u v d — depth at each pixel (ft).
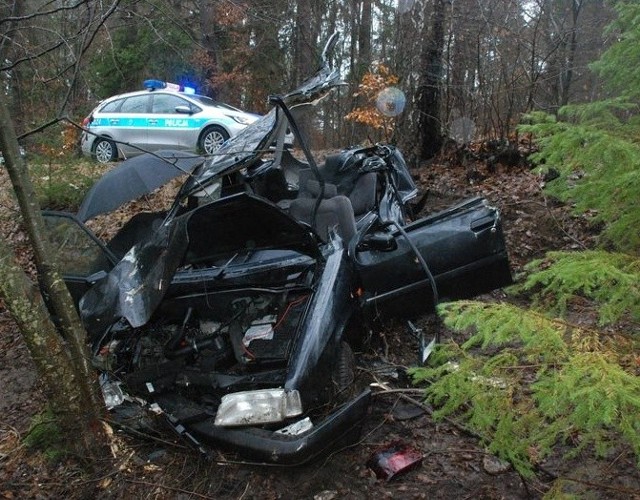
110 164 33.55
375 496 10.28
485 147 25.96
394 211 17.46
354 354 13.80
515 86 26.07
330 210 15.53
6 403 15.66
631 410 6.42
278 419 10.55
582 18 26.02
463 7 27.09
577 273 6.82
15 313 11.07
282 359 11.33
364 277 12.96
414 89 29.09
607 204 7.72
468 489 10.14
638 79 7.77
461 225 13.47
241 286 12.58
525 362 8.15
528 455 8.39
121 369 12.32
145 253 12.80
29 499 11.31
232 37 51.47
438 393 7.66
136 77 52.95
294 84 52.90
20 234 27.40
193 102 36.32
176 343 12.26
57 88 23.90
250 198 11.02
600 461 9.99
